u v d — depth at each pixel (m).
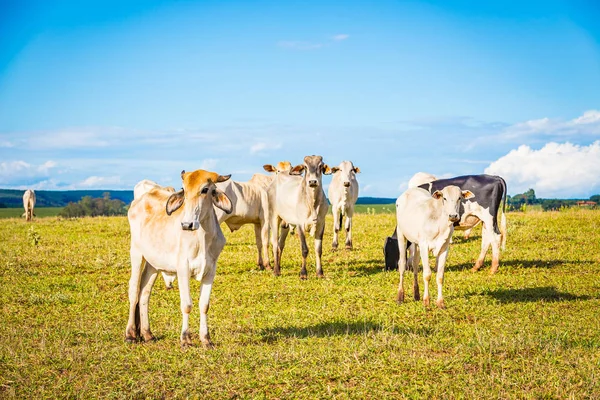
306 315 11.58
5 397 7.18
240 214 16.33
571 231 21.80
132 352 8.96
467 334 9.74
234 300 13.04
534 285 13.90
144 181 21.41
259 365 8.20
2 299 13.20
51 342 9.58
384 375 7.75
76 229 26.53
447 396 7.12
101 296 13.69
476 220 16.41
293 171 15.38
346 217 20.09
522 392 7.19
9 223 30.81
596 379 7.38
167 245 9.21
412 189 13.21
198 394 7.29
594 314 11.16
